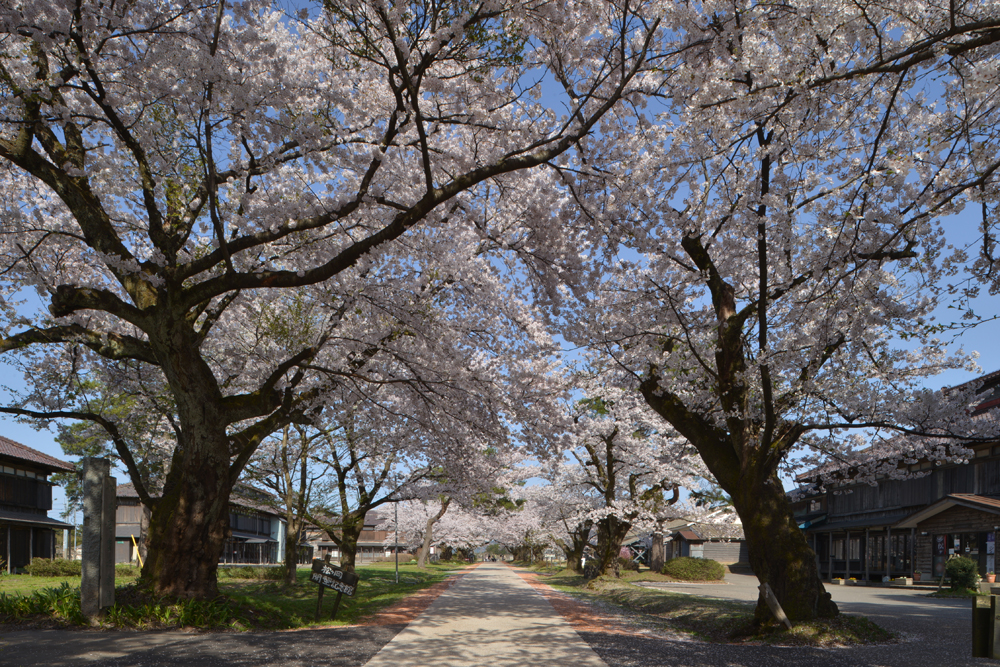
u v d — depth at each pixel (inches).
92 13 333.1
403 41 311.0
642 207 425.4
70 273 516.4
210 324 482.3
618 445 1065.5
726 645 402.3
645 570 1582.2
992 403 980.6
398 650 342.0
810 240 389.4
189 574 438.3
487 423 549.0
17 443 1251.2
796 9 295.7
